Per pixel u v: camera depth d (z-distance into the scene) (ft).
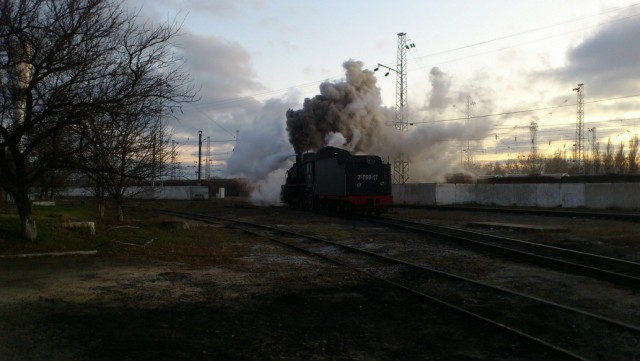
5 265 38.52
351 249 51.24
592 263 41.50
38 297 27.99
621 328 23.08
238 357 19.25
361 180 99.40
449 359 19.63
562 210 102.22
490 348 20.89
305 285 33.71
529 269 39.68
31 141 46.50
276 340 21.65
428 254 48.19
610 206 103.91
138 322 23.65
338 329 23.61
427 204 137.69
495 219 85.25
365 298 30.01
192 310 26.48
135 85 42.60
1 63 39.65
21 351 18.85
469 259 44.86
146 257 44.86
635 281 32.83
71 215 72.38
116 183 76.69
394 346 21.20
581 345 21.38
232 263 43.24
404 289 31.78
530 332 23.36
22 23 39.88
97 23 42.11
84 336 21.06
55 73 41.57
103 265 39.73
